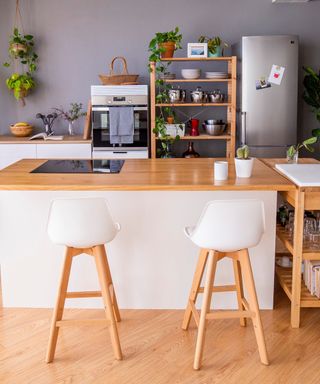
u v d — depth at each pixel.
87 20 6.28
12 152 5.95
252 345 3.13
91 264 3.58
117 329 3.20
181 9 6.23
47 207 3.54
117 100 5.84
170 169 3.81
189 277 3.60
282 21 6.22
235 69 5.78
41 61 6.36
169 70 6.34
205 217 2.81
